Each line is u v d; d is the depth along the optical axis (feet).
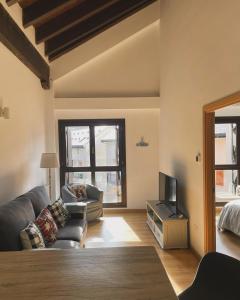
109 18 16.01
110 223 18.11
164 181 15.89
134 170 20.95
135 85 20.03
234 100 8.64
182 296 5.30
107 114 20.79
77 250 4.27
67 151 21.03
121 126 20.88
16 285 3.33
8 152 11.00
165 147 17.94
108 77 19.97
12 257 4.08
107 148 21.12
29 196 11.06
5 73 10.74
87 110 20.71
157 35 19.83
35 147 15.25
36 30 14.26
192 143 12.70
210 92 10.52
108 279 3.43
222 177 21.49
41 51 15.65
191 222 13.15
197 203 12.22
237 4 8.31
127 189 20.98
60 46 16.24
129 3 16.21
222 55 9.42
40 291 3.19
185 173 13.85
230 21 8.79
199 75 11.66
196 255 12.50
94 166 21.09
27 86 13.87
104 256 4.06
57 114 20.66
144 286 3.27
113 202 21.15
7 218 8.12
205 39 10.91
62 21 14.10
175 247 13.52
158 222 15.28
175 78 15.29
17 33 11.21
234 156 21.47
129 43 19.83
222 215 16.06
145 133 20.85
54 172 18.21
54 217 12.14
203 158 11.31
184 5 13.42
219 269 4.97
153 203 16.94
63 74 18.67
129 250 4.25
